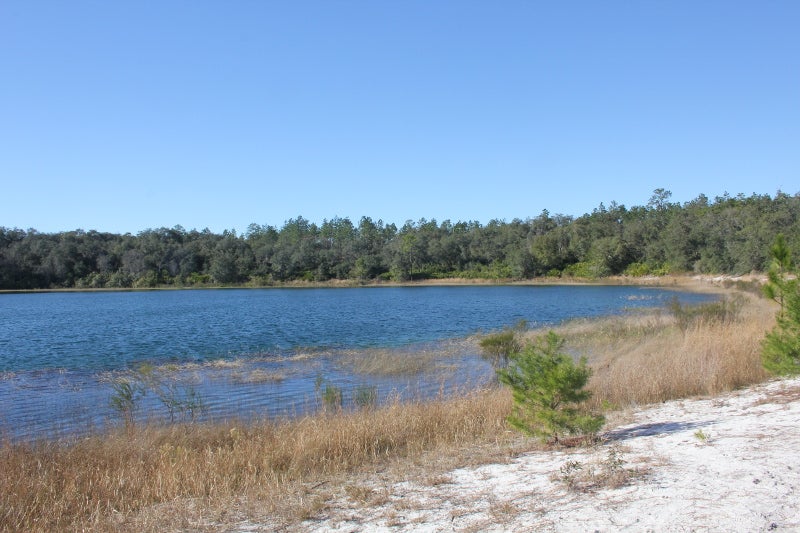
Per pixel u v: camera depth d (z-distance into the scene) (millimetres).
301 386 18453
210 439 10742
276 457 9180
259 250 118688
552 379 8453
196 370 21641
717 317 22984
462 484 7145
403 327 36844
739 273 79875
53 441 10609
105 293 91375
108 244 114250
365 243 124312
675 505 5242
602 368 15312
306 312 50000
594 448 8008
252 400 16344
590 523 5121
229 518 6832
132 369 22250
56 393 17859
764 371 12375
